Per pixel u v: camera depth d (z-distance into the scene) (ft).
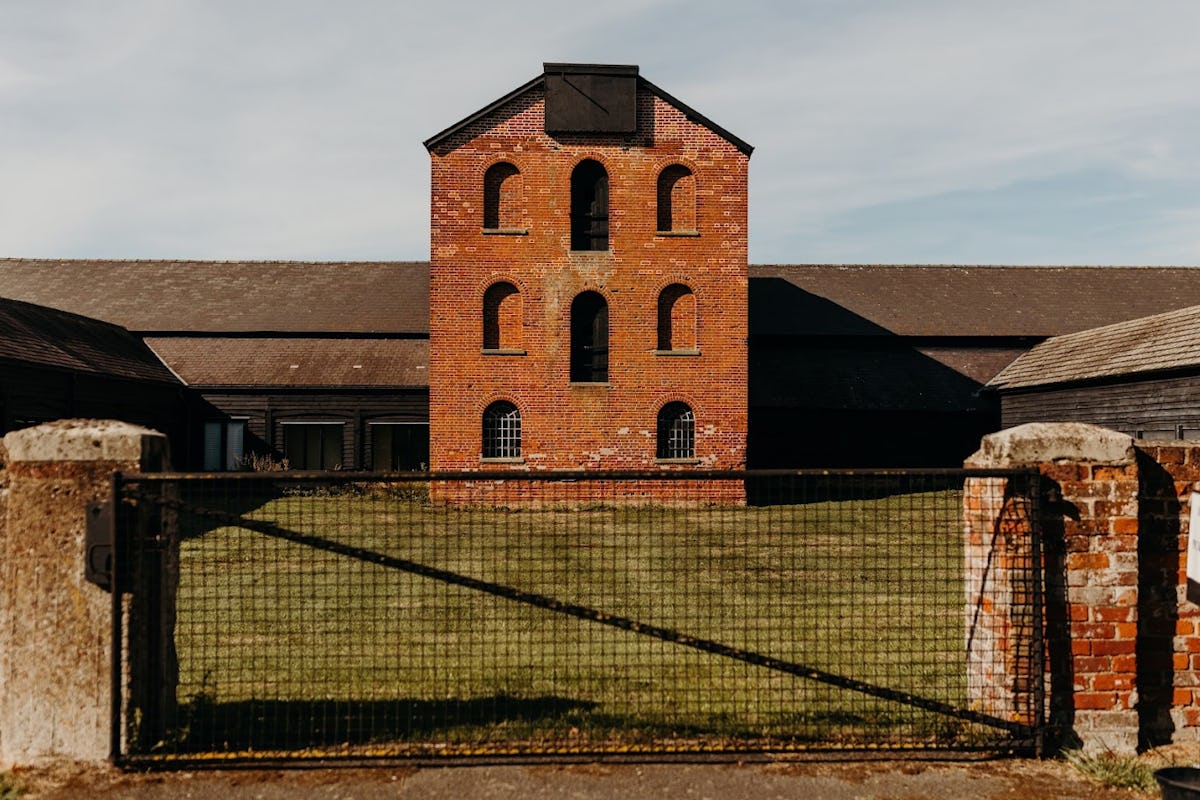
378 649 23.95
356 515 57.82
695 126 71.72
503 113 70.90
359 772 15.12
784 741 16.42
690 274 71.46
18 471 15.29
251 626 26.61
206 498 64.59
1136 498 16.19
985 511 16.88
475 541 45.88
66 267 106.01
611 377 71.10
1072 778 14.98
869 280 109.09
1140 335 71.56
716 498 70.74
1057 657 16.12
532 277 70.90
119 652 14.98
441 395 70.49
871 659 23.27
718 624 27.35
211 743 16.24
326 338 94.17
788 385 88.48
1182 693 16.69
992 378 91.97
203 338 93.61
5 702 15.15
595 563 39.37
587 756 15.74
